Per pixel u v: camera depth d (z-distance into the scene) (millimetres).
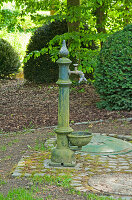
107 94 8039
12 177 3988
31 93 11008
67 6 10820
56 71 11961
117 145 5418
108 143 5535
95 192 3414
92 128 6828
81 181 3781
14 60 14883
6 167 4488
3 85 13164
